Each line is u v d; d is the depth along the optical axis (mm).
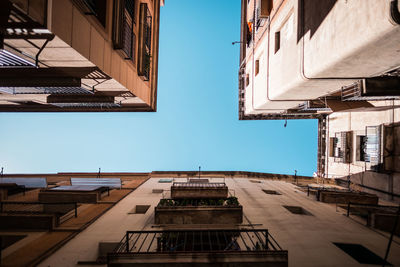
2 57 7270
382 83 8836
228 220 9727
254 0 17938
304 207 12820
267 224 9953
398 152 14672
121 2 11742
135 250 7902
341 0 7148
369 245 8320
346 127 20781
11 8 5645
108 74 10680
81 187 13984
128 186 17172
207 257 5641
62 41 7207
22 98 17016
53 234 8406
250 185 18750
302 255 7473
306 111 17344
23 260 6738
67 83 10023
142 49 16078
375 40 5984
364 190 17969
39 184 16422
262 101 15836
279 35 13523
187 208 9766
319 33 8508
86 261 7023
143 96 17578
